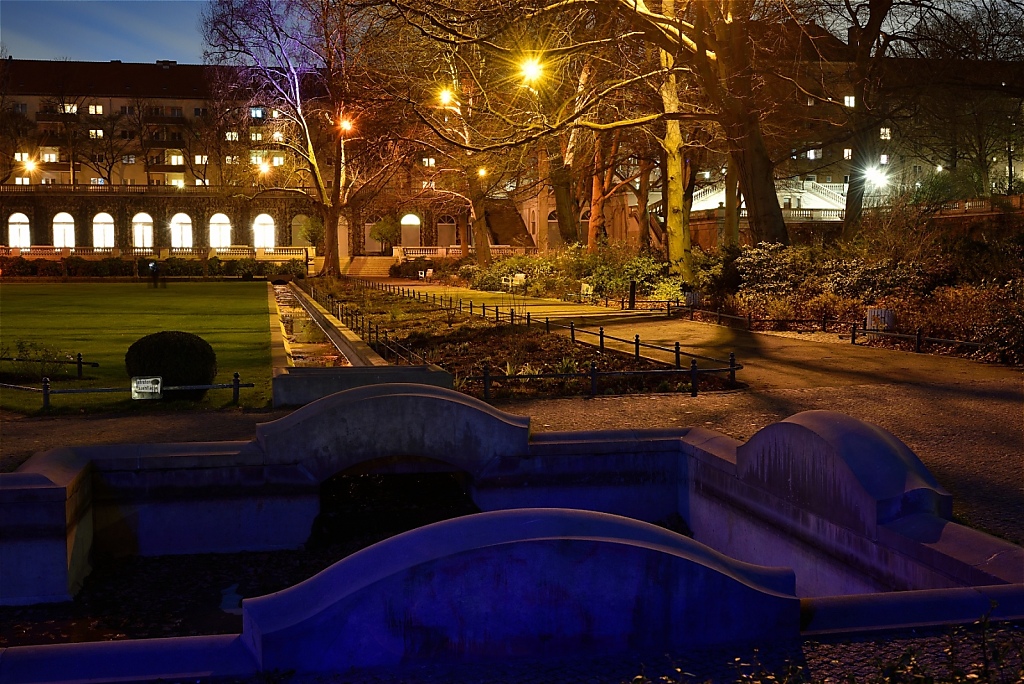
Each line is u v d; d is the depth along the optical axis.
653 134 36.12
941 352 18.38
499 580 4.52
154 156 95.94
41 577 7.34
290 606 4.47
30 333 25.09
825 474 6.45
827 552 6.43
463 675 4.33
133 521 8.50
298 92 61.38
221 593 7.68
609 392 13.89
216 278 70.38
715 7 28.52
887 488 5.93
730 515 7.97
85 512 8.06
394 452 8.88
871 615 4.72
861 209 34.72
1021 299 18.16
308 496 8.81
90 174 96.38
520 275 42.88
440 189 55.06
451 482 9.84
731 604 4.66
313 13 50.81
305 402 12.79
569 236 46.72
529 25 28.92
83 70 95.81
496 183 42.00
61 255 80.81
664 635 4.65
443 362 17.73
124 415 12.07
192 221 87.19
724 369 14.23
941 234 26.20
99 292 50.59
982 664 4.10
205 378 13.71
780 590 4.83
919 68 29.22
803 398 13.06
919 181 47.91
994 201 38.34
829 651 4.40
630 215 72.31
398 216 85.81
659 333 23.06
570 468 9.07
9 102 91.38
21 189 84.81
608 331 23.66
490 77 34.31
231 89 62.28
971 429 10.51
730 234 43.97
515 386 14.43
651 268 36.34
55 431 10.93
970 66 28.42
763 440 7.32
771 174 29.80
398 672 4.37
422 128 44.78
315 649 4.36
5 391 14.13
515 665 4.46
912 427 10.66
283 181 74.69
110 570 8.12
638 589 4.63
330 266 64.81
